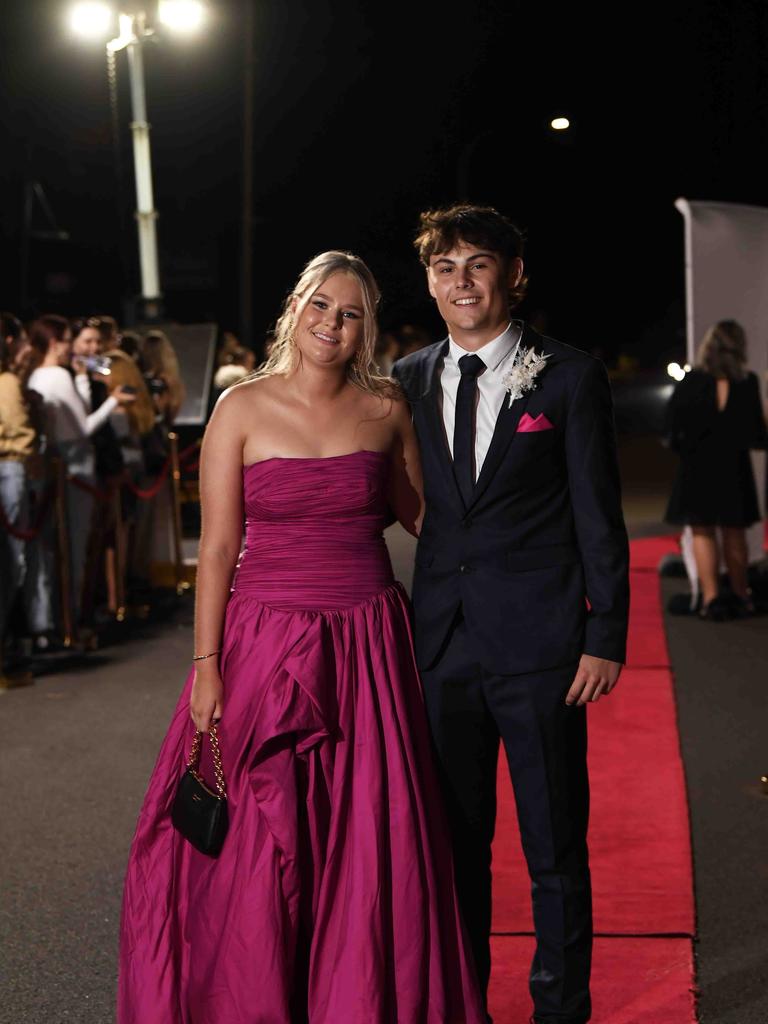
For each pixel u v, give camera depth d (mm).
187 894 3014
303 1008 2951
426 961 2875
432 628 3045
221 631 2996
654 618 8320
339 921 2857
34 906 4133
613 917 3928
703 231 8688
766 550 10539
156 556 10023
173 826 3006
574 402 2975
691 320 8766
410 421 3109
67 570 7676
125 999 2994
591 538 2971
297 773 2906
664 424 8328
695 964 3646
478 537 3004
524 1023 3287
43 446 7547
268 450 2973
